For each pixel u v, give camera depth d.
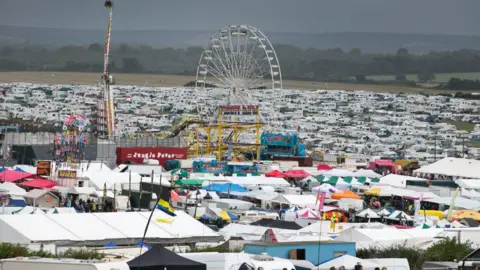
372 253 166.38
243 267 121.81
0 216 175.25
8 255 146.25
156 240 178.25
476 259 123.75
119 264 109.56
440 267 144.12
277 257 135.00
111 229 178.00
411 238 184.88
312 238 168.88
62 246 166.38
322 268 133.00
